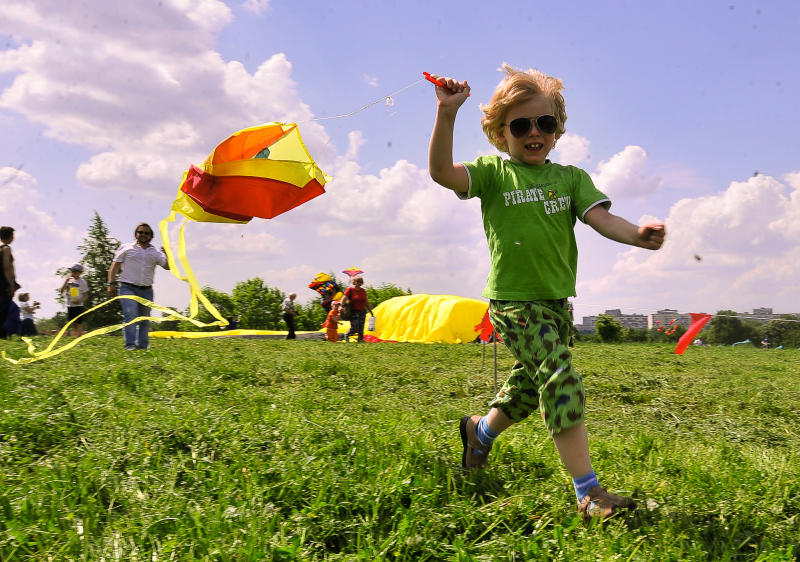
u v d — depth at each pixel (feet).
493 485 10.94
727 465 13.04
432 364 37.78
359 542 8.22
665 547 8.43
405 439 13.05
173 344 43.01
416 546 8.16
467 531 8.77
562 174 10.94
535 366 10.07
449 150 10.25
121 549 7.80
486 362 40.16
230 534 8.13
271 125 13.70
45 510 8.86
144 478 10.09
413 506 9.18
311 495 9.64
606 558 7.99
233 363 28.68
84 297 51.90
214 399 18.67
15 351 30.71
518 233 10.47
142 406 15.83
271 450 11.78
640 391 29.17
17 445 11.92
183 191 13.79
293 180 13.61
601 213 10.46
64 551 7.79
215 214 13.84
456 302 80.18
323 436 13.10
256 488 9.53
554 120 10.84
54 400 15.70
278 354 38.17
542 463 12.44
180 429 12.71
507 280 10.51
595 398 27.07
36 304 47.91
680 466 12.99
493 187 10.92
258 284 114.32
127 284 36.22
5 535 8.04
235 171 13.43
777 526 9.54
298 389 22.71
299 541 8.00
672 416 22.98
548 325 10.16
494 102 11.22
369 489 9.65
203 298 16.94
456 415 18.90
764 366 47.01
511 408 11.30
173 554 7.63
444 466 11.57
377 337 83.56
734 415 23.56
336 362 31.24
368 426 14.38
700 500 10.43
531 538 8.53
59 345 37.17
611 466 12.85
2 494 9.29
